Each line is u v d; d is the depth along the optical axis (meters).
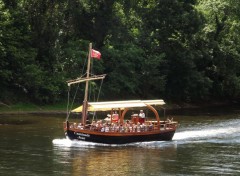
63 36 69.12
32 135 43.66
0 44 59.19
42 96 62.94
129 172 31.38
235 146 41.38
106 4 71.25
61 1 66.00
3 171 30.70
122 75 71.50
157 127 43.41
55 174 30.31
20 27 64.06
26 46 64.25
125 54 71.62
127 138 41.62
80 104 66.25
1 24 60.09
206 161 35.19
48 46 66.19
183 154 37.53
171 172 31.67
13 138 41.88
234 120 60.03
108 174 30.69
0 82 62.09
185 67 78.88
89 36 72.50
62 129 47.59
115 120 44.09
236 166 33.69
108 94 71.19
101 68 68.75
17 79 62.06
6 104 60.00
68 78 65.69
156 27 78.62
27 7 64.62
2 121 51.66
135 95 75.12
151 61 73.69
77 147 39.19
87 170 31.58
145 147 40.38
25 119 53.88
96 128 41.09
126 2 74.06
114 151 38.28
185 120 59.31
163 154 37.47
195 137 45.94
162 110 71.44
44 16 64.94
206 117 63.31
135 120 44.72
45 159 34.34
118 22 72.81
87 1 68.69
